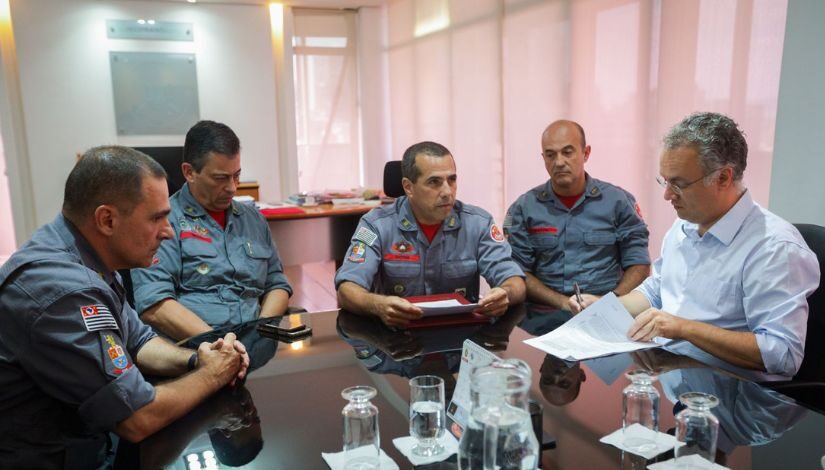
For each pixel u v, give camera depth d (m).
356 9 6.68
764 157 2.48
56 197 5.84
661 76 3.00
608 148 3.45
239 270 2.23
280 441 1.03
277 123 6.59
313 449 1.00
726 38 2.61
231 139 2.20
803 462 0.94
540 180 4.20
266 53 6.34
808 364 1.51
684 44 2.84
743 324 1.58
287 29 6.41
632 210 2.49
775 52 2.40
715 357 1.47
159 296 1.99
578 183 2.51
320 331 1.70
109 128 5.93
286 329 1.66
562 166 2.44
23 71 5.59
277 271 2.40
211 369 1.27
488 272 2.10
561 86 3.85
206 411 1.18
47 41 5.62
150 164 1.25
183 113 6.14
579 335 1.60
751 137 2.53
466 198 5.24
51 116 5.73
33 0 5.52
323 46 6.69
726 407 1.17
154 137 6.09
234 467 0.94
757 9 2.46
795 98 2.17
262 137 6.46
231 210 2.32
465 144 5.18
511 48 4.39
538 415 1.00
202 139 2.16
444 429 1.00
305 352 1.52
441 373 1.34
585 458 0.93
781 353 1.40
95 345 1.11
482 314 1.81
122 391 1.08
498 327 1.71
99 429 1.08
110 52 5.82
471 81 4.99
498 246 2.14
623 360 1.42
